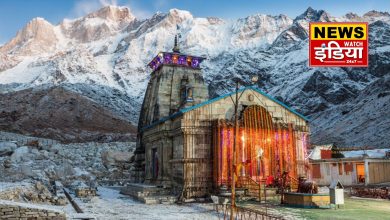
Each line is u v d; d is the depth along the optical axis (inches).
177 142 1164.5
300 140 1219.2
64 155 2228.1
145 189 1152.8
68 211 858.1
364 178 1544.0
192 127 1111.6
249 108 1137.4
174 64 1477.6
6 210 579.2
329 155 1861.5
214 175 1086.4
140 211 871.7
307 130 1237.1
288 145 1164.5
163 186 1169.4
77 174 1855.3
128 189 1344.7
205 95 1480.1
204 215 798.5
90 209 906.1
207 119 1131.3
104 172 2034.9
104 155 2276.1
